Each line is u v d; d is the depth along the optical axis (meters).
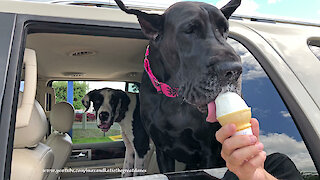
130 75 1.42
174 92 0.77
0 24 0.50
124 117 1.28
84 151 1.40
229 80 0.49
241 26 0.72
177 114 0.82
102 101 1.32
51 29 0.56
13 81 0.46
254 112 0.66
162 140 0.90
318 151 0.53
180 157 0.92
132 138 1.24
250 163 0.32
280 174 0.53
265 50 0.66
